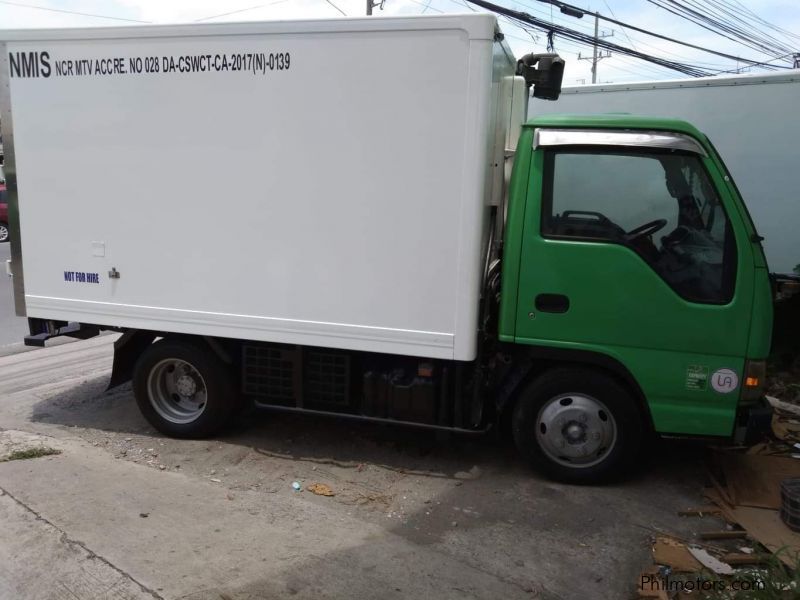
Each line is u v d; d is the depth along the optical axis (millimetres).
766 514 3705
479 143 3756
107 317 4695
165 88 4273
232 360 4645
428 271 3953
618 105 7496
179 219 4395
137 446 4723
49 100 4555
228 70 4125
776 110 6676
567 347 3900
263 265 4266
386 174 3939
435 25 3723
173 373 4887
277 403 4648
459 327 3949
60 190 4656
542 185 3871
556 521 3699
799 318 6430
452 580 3123
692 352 3766
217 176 4262
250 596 2949
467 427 4227
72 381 6301
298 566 3193
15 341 7934
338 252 4102
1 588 3008
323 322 4203
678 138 3723
